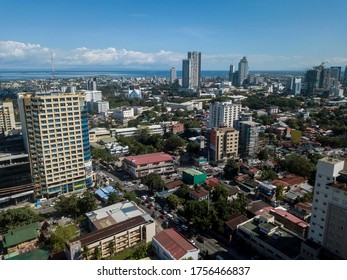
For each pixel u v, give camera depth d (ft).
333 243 270.05
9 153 449.89
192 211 364.17
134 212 375.86
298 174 535.19
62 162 467.52
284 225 349.00
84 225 381.60
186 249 286.66
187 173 510.58
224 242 339.77
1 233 360.69
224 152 625.82
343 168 272.92
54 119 445.78
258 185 473.67
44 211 428.97
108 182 527.40
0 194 427.33
